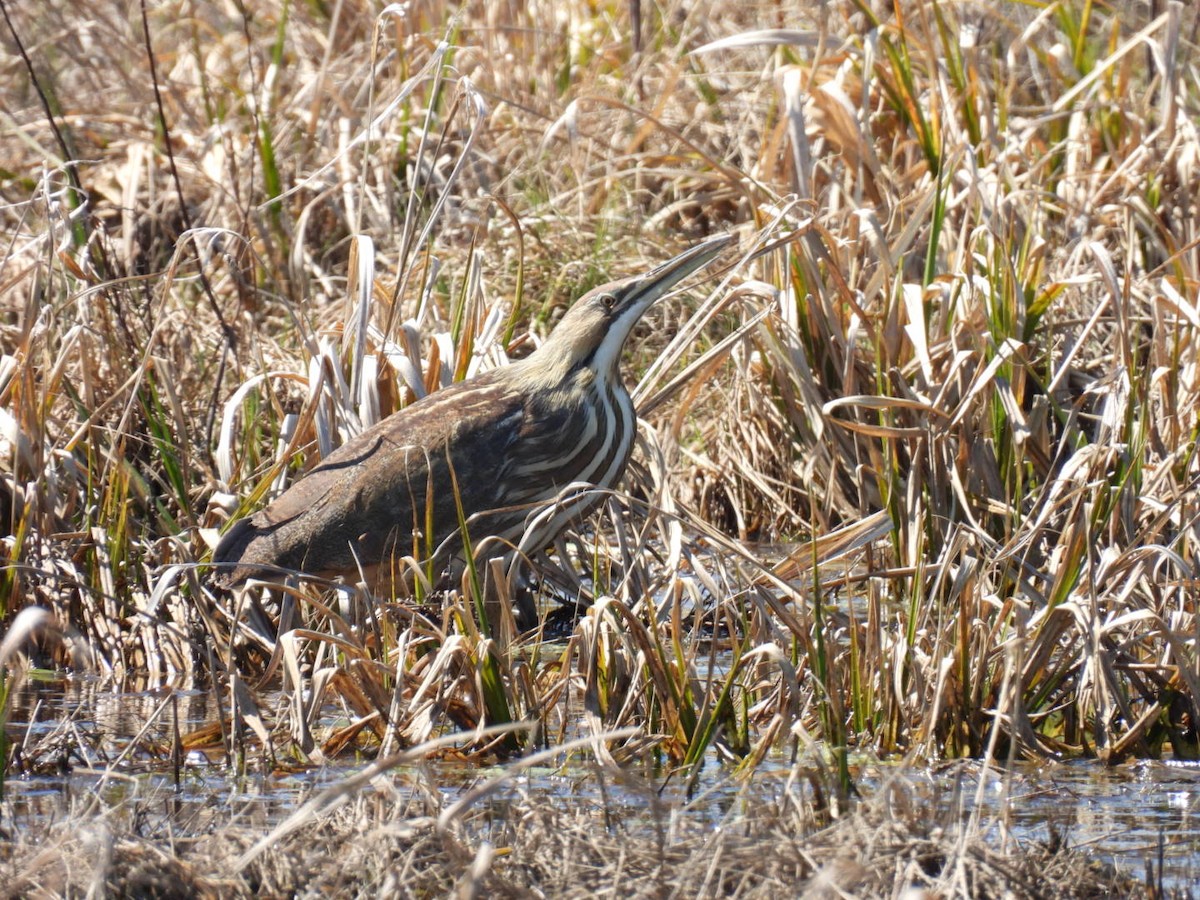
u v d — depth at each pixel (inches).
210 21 772.6
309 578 368.5
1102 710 335.0
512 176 615.2
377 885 248.8
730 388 528.4
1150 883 254.1
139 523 449.4
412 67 675.4
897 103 571.5
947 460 440.5
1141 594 366.6
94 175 661.3
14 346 510.6
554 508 361.1
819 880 229.8
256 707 346.3
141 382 469.1
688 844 261.4
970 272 478.6
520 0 728.3
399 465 399.5
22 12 731.4
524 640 416.5
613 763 299.6
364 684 336.8
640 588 407.8
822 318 485.4
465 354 458.0
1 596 417.1
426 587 363.6
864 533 408.8
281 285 594.9
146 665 407.5
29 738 336.8
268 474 419.2
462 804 245.1
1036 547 403.2
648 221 603.8
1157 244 527.8
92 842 253.1
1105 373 496.1
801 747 332.5
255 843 265.9
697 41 716.0
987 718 336.8
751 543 497.0
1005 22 627.5
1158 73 631.2
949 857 249.6
